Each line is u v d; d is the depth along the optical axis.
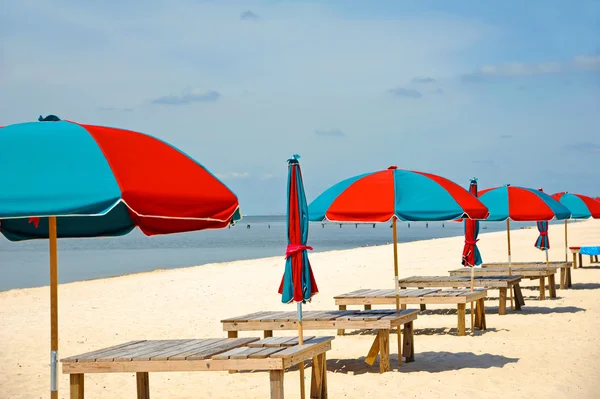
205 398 9.21
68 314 18.06
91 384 10.18
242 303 19.05
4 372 11.31
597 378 9.41
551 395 8.62
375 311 11.03
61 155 4.92
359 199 9.62
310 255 38.28
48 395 9.85
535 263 20.33
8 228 6.66
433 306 17.48
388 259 32.44
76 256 58.59
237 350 7.84
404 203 9.52
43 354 12.80
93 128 5.39
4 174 4.76
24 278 35.84
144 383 8.52
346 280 23.83
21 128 5.34
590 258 27.34
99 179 4.71
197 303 19.36
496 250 35.69
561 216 14.81
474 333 13.17
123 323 16.19
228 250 66.00
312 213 9.84
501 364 10.37
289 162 8.39
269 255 54.34
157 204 4.79
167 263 46.16
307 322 10.49
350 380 9.76
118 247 82.25
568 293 18.91
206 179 5.48
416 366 10.48
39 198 4.59
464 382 9.37
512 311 16.06
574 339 12.12
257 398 9.12
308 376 10.26
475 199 10.41
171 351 7.94
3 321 17.08
